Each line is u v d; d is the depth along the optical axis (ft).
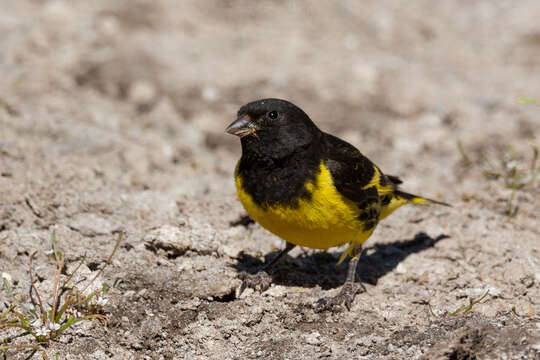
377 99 57.57
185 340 27.45
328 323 28.43
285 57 63.72
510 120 54.39
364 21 73.92
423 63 66.33
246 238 35.19
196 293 29.09
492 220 36.70
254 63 61.52
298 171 27.09
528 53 68.28
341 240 28.81
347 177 27.71
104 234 32.71
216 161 48.70
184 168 45.27
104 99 54.70
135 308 28.45
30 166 37.35
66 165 38.09
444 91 59.62
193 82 56.75
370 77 60.64
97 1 70.85
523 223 36.55
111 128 48.16
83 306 27.81
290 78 59.11
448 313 28.58
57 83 54.34
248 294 29.89
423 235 35.19
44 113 47.21
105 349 26.53
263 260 33.40
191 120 53.47
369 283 31.76
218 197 38.50
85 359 25.90
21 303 27.84
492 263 32.40
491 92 59.52
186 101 54.95
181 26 68.69
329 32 71.10
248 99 55.52
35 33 60.64
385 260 33.83
